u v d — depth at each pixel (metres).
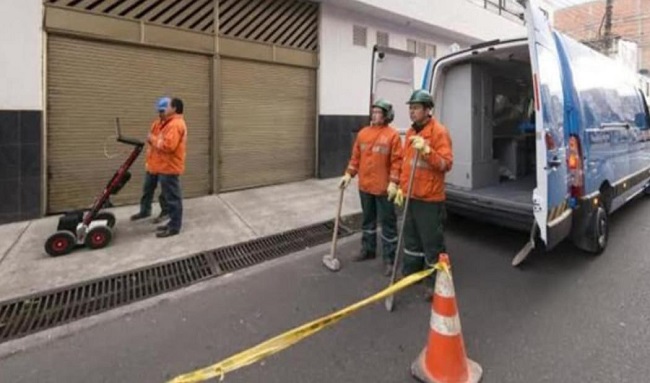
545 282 3.92
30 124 5.38
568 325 3.10
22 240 4.75
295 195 7.32
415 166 3.46
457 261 4.49
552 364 2.61
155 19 6.36
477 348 2.80
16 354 2.80
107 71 5.97
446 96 5.66
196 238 5.00
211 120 7.15
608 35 16.80
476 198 4.87
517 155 6.57
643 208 7.06
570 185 4.18
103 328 3.13
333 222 5.81
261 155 7.94
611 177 5.12
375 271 4.22
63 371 2.61
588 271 4.17
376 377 2.51
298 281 3.99
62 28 5.52
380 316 3.29
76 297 3.58
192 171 7.01
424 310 3.38
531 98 6.62
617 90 5.68
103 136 6.01
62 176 5.72
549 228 3.77
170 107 4.91
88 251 4.50
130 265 4.20
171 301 3.57
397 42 10.42
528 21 3.73
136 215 5.66
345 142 9.31
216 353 2.80
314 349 2.82
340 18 9.00
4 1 5.13
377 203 4.24
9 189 5.30
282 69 8.13
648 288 3.74
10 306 3.39
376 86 7.45
